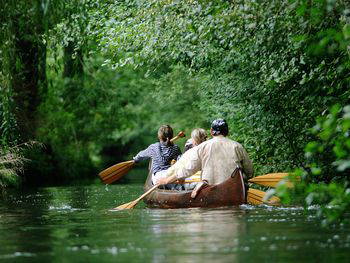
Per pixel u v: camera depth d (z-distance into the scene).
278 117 35.34
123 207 31.31
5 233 22.23
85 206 33.69
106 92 81.69
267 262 15.88
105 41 38.28
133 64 35.91
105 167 88.69
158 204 32.28
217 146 30.58
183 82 63.66
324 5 23.44
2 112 40.19
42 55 39.53
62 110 75.50
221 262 15.97
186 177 30.78
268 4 28.30
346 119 17.70
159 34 34.12
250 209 27.72
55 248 18.64
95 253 17.67
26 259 17.14
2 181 50.31
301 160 36.50
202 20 31.52
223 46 31.91
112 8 38.72
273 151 37.66
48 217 27.70
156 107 84.94
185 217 25.55
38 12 33.81
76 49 39.91
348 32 20.09
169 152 35.50
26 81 59.75
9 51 36.28
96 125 83.06
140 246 18.48
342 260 15.89
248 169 31.28
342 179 30.84
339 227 21.00
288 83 33.28
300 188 18.00
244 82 36.25
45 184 60.97
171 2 33.16
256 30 29.75
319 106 31.31
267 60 31.23
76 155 76.56
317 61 30.03
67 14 34.44
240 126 40.62
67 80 77.88
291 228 21.08
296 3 24.80
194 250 17.56
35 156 65.19
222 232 20.61
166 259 16.48
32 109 63.44
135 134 104.31
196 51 33.50
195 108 67.56
